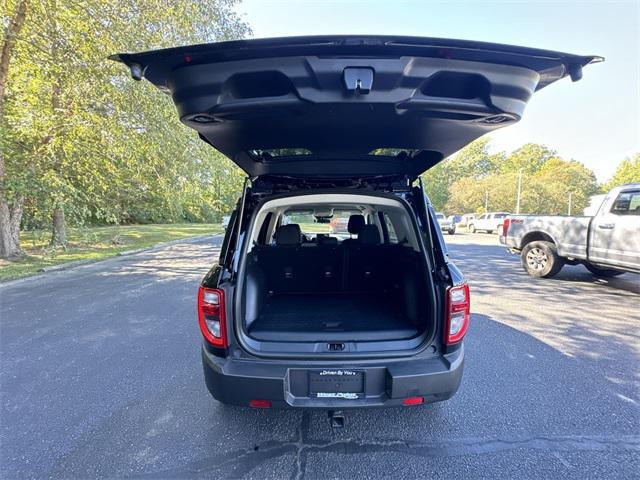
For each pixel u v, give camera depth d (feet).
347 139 6.68
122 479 5.95
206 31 30.45
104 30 23.57
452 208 150.92
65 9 22.44
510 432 7.10
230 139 6.62
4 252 30.19
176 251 40.32
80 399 8.46
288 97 4.94
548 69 5.09
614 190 17.85
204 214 99.04
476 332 12.85
